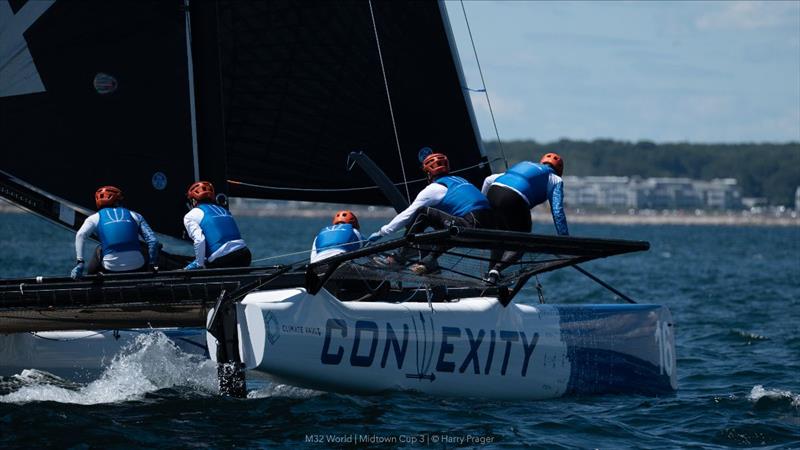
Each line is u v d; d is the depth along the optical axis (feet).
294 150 129.59
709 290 284.00
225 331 91.35
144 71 117.19
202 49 118.93
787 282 323.16
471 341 98.94
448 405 96.99
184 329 110.83
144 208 117.50
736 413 101.30
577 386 106.01
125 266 100.99
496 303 101.86
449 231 85.97
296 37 127.44
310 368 91.04
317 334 90.89
